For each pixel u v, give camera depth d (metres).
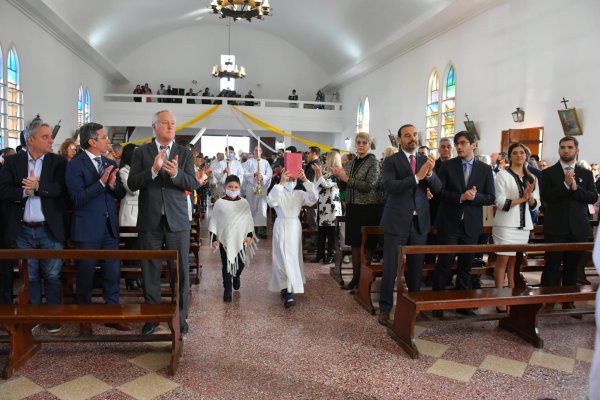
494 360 3.53
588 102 8.66
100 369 3.24
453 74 13.64
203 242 8.70
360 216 5.21
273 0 20.45
